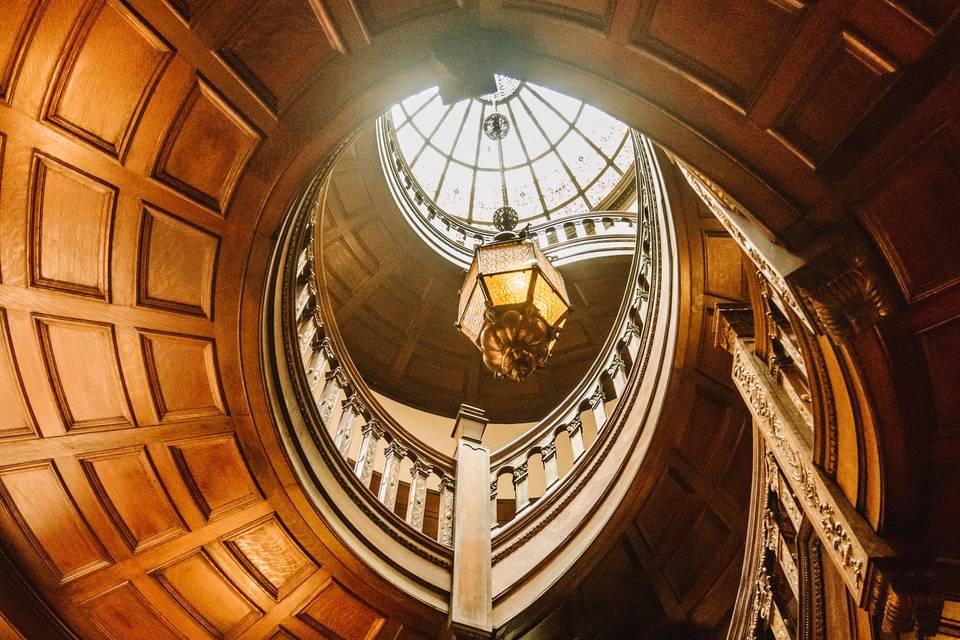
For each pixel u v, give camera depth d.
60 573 4.14
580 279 9.54
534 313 4.50
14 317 3.53
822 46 2.29
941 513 2.57
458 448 6.75
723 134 2.62
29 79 2.95
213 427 4.34
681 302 4.93
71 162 3.24
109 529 4.22
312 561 4.84
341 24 2.85
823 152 2.44
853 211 2.44
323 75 3.07
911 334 2.48
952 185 2.26
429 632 5.15
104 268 3.60
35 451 3.85
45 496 3.99
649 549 5.40
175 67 3.06
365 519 5.26
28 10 2.79
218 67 3.06
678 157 2.81
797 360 3.30
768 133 2.52
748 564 4.27
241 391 4.29
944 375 2.49
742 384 3.96
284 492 4.61
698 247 4.84
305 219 4.71
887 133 2.29
